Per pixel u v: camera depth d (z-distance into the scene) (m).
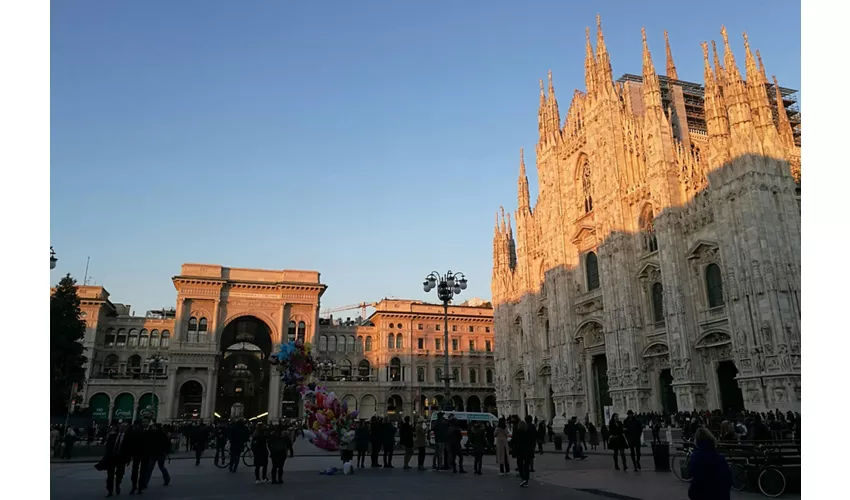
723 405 46.06
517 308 84.50
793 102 70.56
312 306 107.06
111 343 108.44
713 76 48.41
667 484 21.12
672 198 51.97
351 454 27.30
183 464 36.03
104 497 19.67
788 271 40.53
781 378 38.78
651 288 55.31
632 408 53.88
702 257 48.50
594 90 66.31
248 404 126.00
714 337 46.53
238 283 103.25
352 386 111.50
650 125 55.62
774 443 20.02
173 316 126.69
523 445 21.62
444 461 28.80
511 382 83.69
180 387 98.19
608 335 58.62
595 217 62.97
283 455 23.59
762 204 41.72
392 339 116.88
